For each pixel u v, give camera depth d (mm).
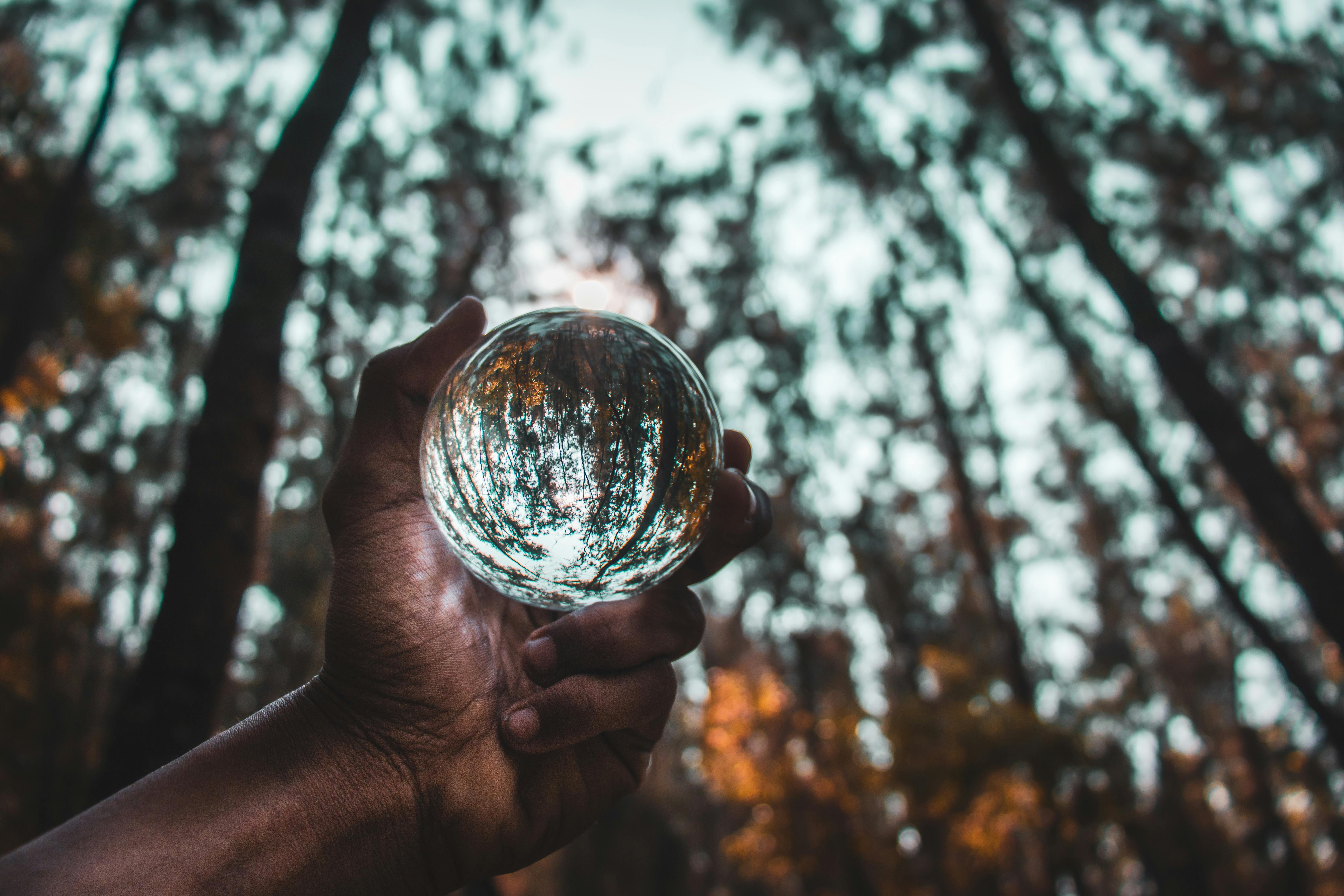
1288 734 13516
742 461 1026
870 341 11336
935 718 9336
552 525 869
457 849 839
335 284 5445
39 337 8562
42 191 7750
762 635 10391
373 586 880
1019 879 10570
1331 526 10922
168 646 2611
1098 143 8633
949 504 14281
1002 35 7102
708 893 15648
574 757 943
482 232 6824
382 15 3707
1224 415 5184
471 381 878
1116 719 15375
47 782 10570
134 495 10875
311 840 754
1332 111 7922
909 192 10000
